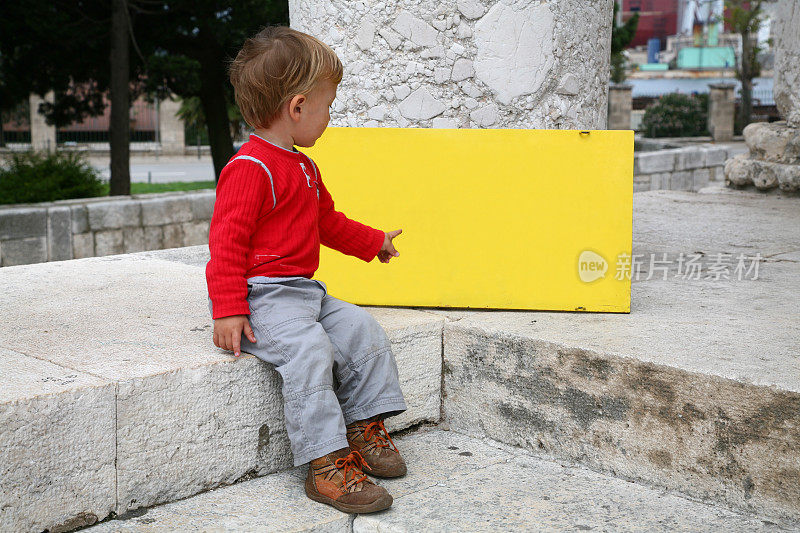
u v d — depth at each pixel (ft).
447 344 8.38
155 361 6.56
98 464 5.97
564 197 8.77
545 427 7.63
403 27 9.54
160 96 51.75
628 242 8.71
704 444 6.54
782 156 20.98
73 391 5.74
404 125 9.77
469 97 9.55
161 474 6.38
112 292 9.36
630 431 7.01
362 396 7.01
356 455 6.77
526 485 7.02
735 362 6.72
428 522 6.30
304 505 6.55
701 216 17.34
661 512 6.44
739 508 6.39
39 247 26.91
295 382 6.48
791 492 6.08
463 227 8.95
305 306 6.87
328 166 9.14
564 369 7.41
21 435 5.50
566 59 9.63
